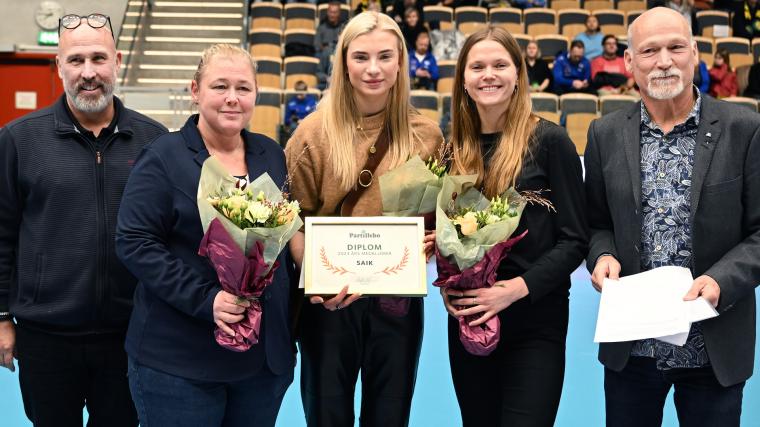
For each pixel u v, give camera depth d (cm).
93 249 271
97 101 272
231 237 222
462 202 260
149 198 239
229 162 252
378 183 271
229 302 229
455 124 276
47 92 1348
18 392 442
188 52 1176
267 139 264
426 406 427
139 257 234
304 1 1280
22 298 271
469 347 255
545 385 258
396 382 270
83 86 270
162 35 1198
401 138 272
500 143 266
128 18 1107
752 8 1270
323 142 271
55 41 1362
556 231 266
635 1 1307
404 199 257
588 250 268
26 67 1342
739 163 250
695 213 249
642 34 254
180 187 241
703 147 252
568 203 263
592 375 479
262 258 225
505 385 264
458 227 248
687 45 251
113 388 280
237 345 231
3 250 272
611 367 263
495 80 260
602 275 254
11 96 1345
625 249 259
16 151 270
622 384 268
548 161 263
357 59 262
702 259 250
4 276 272
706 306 236
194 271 236
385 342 270
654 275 247
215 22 1205
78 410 281
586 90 1054
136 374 244
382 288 249
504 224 241
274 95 994
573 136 982
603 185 271
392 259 251
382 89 263
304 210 276
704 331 250
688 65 251
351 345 269
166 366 238
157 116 839
